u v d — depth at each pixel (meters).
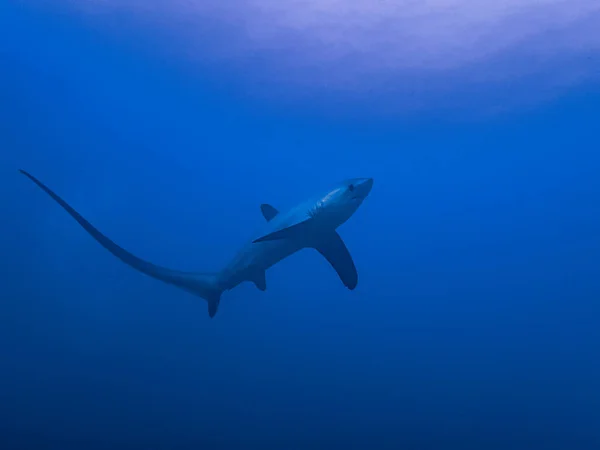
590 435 13.22
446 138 19.75
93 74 17.91
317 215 4.62
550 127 18.23
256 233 5.38
